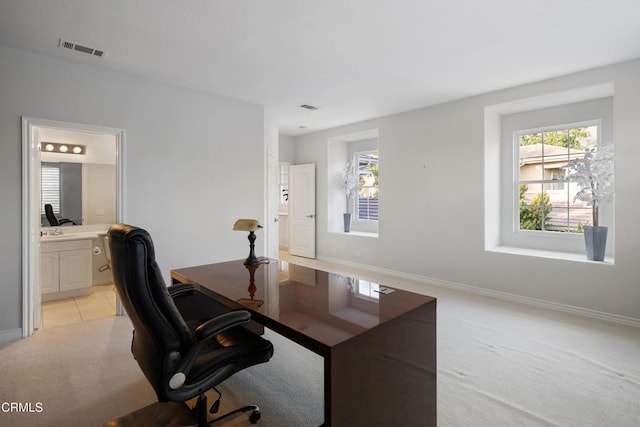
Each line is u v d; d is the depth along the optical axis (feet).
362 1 7.43
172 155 12.82
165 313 4.38
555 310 12.07
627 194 10.56
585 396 6.87
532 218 14.29
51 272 13.34
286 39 9.21
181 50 9.87
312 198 22.08
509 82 12.52
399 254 17.17
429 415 5.58
